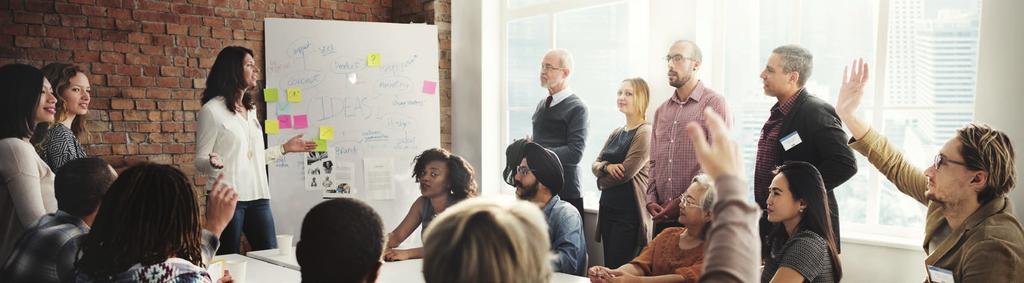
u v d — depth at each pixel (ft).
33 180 10.69
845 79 11.10
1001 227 8.43
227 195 8.77
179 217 7.06
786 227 9.27
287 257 12.69
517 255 3.85
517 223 3.96
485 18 19.69
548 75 17.46
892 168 10.80
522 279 3.87
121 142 17.61
